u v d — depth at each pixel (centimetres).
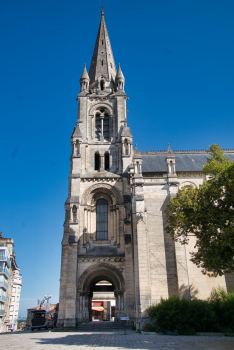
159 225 4231
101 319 8150
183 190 3316
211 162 3269
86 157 5606
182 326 3244
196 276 4081
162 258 4075
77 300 4603
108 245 5012
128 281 4625
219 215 2988
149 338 2862
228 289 4044
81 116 5881
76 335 3384
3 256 8869
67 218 5319
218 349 2084
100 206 5350
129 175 5306
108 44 6962
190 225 3159
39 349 2156
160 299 3762
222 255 2891
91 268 4772
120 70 6309
